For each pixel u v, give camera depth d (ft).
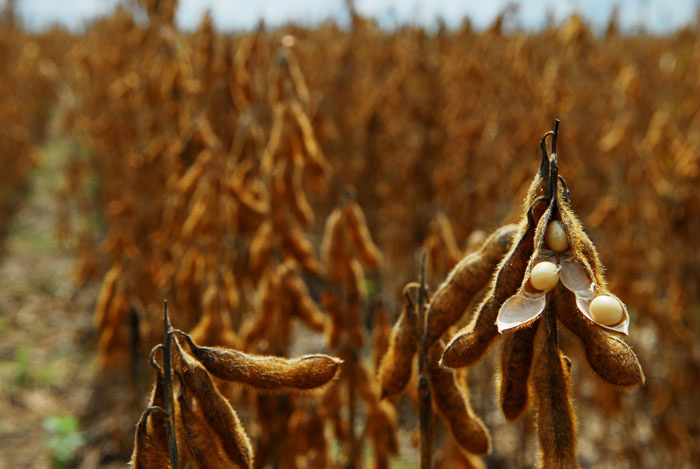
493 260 5.78
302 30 36.09
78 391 22.03
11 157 41.16
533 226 4.52
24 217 37.91
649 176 19.97
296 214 12.48
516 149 24.20
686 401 19.48
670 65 31.07
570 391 4.59
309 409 12.26
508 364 4.73
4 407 21.09
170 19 19.20
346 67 34.65
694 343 20.67
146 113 24.13
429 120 27.12
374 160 31.68
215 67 15.75
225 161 14.87
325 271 11.58
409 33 29.76
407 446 19.34
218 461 5.10
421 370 6.45
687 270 20.13
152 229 21.94
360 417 18.06
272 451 12.44
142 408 14.75
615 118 24.90
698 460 17.80
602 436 20.08
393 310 25.45
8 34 56.59
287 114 12.01
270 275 12.02
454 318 6.02
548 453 4.50
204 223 13.38
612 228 21.18
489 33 27.14
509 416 4.91
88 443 19.40
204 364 5.23
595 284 4.18
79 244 26.81
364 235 11.44
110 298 14.83
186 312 15.15
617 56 26.99
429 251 12.17
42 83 58.39
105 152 31.40
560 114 23.32
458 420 6.79
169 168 18.26
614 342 4.47
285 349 12.25
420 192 27.14
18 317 26.78
